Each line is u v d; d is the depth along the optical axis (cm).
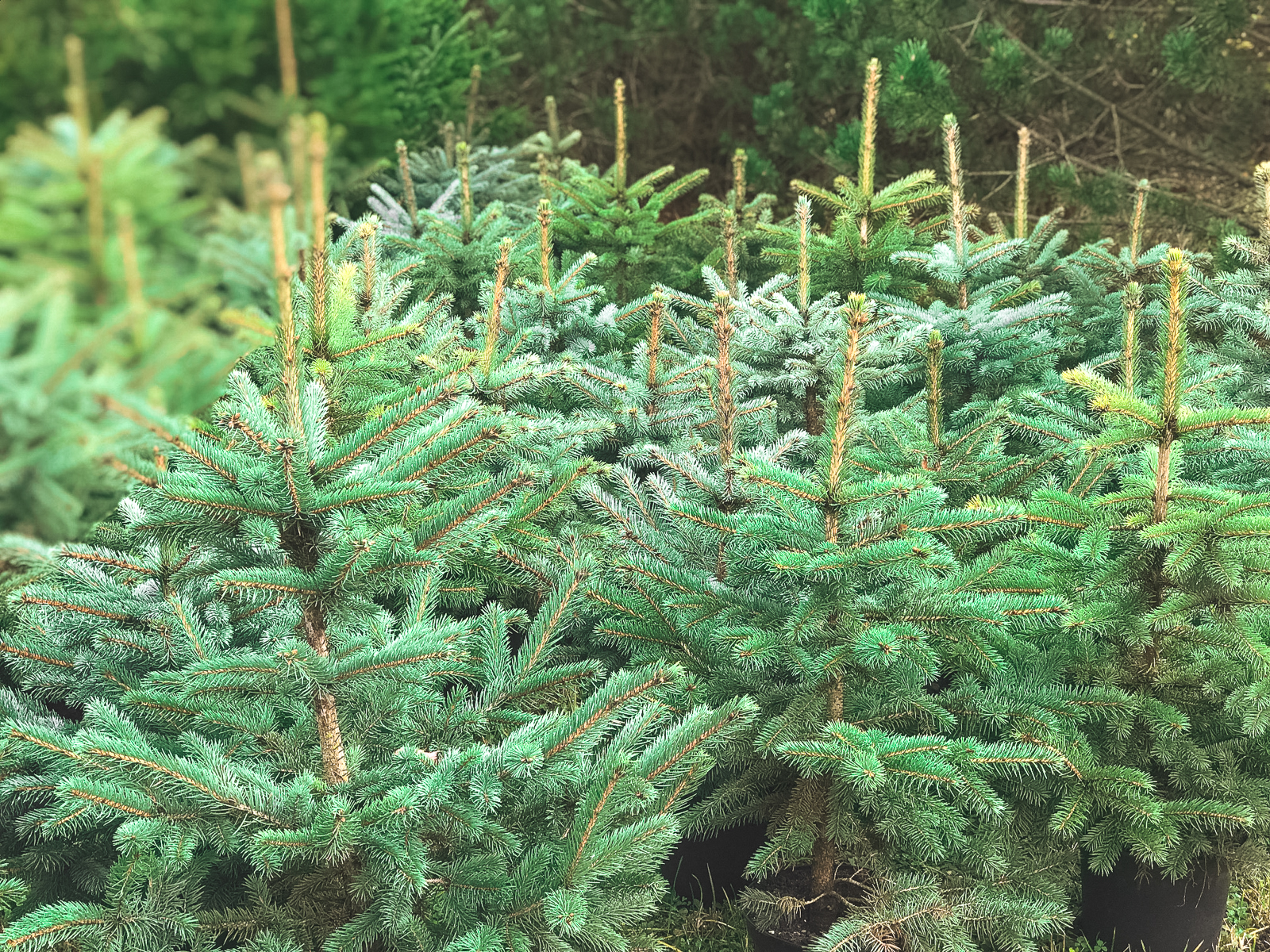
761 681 271
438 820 201
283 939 202
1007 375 416
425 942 200
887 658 228
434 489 288
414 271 498
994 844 264
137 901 192
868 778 229
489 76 827
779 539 248
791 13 879
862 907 263
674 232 580
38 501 130
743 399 416
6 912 204
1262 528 236
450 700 246
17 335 108
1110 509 264
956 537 255
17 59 104
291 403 184
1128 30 683
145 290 115
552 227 553
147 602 242
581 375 391
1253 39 645
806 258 424
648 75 1022
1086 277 498
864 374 396
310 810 196
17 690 262
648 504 350
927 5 686
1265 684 252
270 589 187
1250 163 682
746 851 310
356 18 127
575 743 216
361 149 142
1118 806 254
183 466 179
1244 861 270
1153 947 286
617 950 203
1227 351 413
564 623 261
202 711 217
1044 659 280
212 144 117
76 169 102
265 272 137
